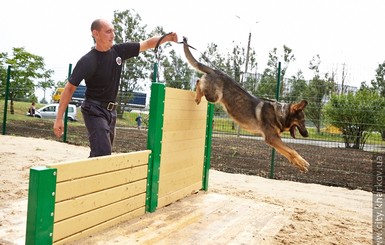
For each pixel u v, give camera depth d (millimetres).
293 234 4504
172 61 24594
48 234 3127
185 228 4352
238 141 15883
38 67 20453
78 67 4148
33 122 18953
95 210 3805
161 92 4863
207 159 6605
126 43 4871
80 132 16766
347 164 11391
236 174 9250
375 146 10812
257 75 10625
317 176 9508
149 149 4852
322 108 10648
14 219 4262
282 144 5285
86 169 3578
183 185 5809
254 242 4086
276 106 5414
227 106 5695
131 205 4469
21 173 7191
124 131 17156
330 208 6391
